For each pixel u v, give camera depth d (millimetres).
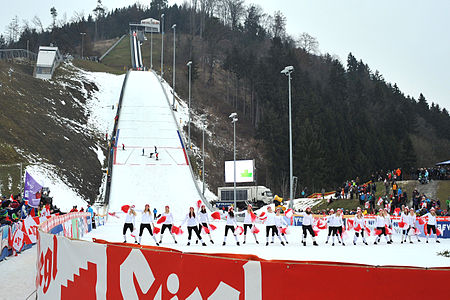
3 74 79250
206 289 5699
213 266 5637
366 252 19109
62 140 65562
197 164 81188
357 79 140750
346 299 4910
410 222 24766
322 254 17984
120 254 6832
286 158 94438
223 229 33906
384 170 95125
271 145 95875
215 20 163125
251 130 119938
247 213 22234
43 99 80625
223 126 117875
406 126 115562
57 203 47281
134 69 134125
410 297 4727
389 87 150500
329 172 90875
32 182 24828
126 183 55375
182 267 5984
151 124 81312
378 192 49406
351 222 31234
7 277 12727
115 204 49781
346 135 101750
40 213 24750
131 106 90562
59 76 101812
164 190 54750
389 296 4785
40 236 9906
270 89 116875
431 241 25906
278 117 107500
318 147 89000
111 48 176000
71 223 23531
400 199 39688
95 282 7305
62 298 8234
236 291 5441
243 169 64812
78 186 55281
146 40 188375
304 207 58188
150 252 6395
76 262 7801
